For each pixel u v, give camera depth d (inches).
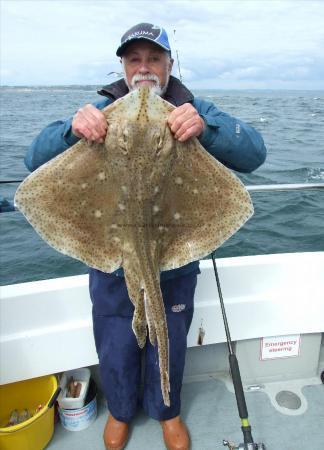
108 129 82.4
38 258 337.4
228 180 89.7
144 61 103.4
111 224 90.5
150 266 87.8
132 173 84.9
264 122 1460.4
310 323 145.1
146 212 87.1
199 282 138.6
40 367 129.0
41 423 121.2
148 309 86.5
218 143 97.3
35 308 126.9
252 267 141.5
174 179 87.8
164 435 125.6
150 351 121.0
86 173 86.6
